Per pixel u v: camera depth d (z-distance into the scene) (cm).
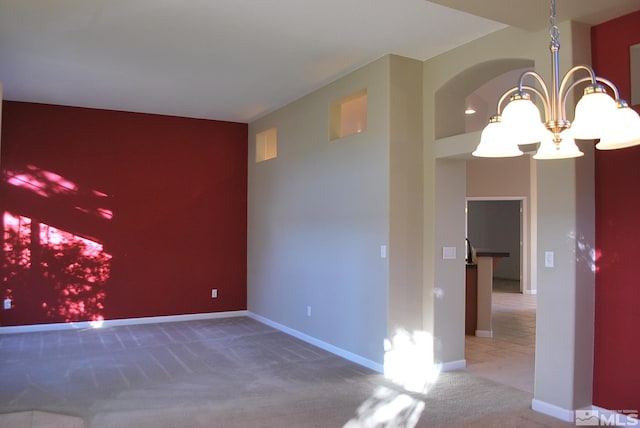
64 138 641
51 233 631
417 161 472
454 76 444
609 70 341
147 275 685
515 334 630
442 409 364
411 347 462
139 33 405
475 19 381
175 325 671
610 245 344
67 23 386
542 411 358
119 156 671
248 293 748
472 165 1086
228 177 742
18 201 616
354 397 390
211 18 377
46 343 562
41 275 626
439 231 466
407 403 377
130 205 677
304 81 540
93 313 653
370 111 480
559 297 349
